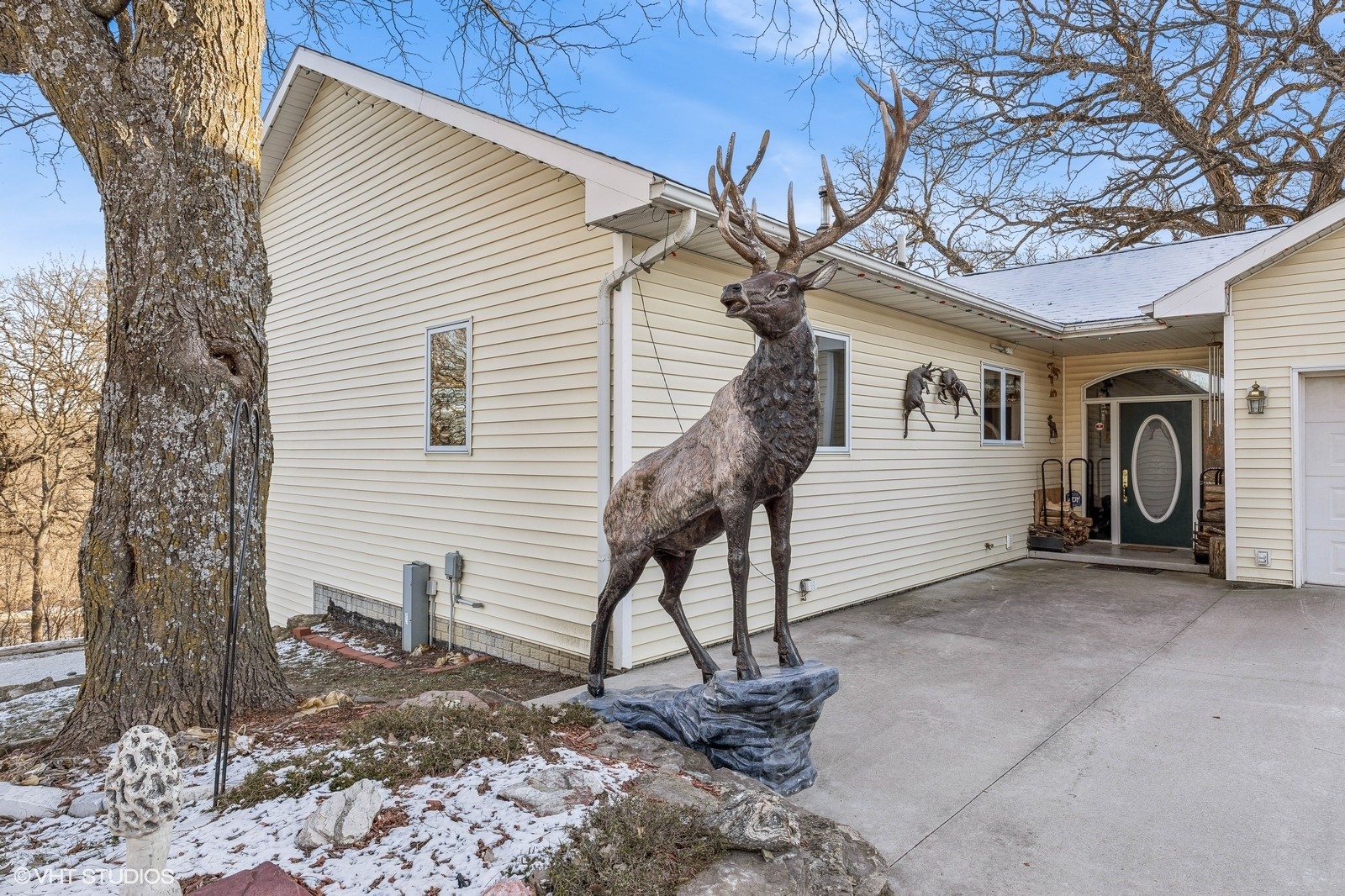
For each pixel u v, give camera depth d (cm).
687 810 272
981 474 974
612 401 543
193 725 368
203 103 391
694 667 550
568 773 294
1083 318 1005
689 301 593
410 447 730
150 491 374
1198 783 352
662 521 392
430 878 225
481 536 652
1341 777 353
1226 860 286
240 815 265
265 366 416
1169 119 1549
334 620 833
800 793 348
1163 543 1091
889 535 805
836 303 722
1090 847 297
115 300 386
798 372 353
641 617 555
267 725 364
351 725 348
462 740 325
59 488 1466
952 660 561
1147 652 572
